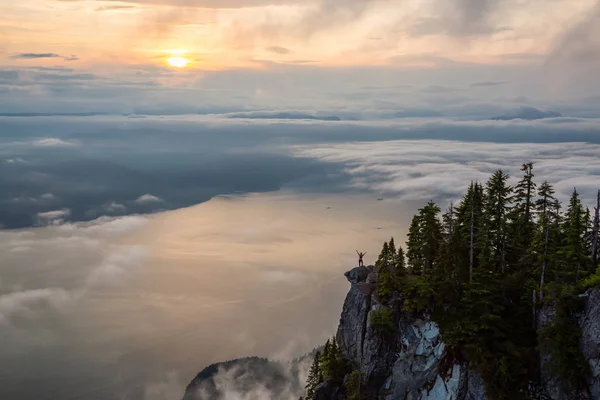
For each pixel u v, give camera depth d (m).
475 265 72.56
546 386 59.41
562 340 58.06
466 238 74.44
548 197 73.75
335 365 83.38
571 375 56.81
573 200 70.25
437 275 72.94
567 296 60.09
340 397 80.81
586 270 65.56
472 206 72.00
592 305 58.19
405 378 71.56
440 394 65.69
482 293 66.38
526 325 65.75
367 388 75.44
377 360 75.94
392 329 75.38
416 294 74.31
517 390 60.62
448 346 66.62
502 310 66.75
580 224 67.75
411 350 72.38
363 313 81.06
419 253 79.44
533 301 64.75
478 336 64.31
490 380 61.28
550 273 65.88
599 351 55.41
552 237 65.94
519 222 74.81
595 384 55.28
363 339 80.00
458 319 67.50
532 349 62.38
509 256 74.12
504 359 61.66
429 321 71.38
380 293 78.44
